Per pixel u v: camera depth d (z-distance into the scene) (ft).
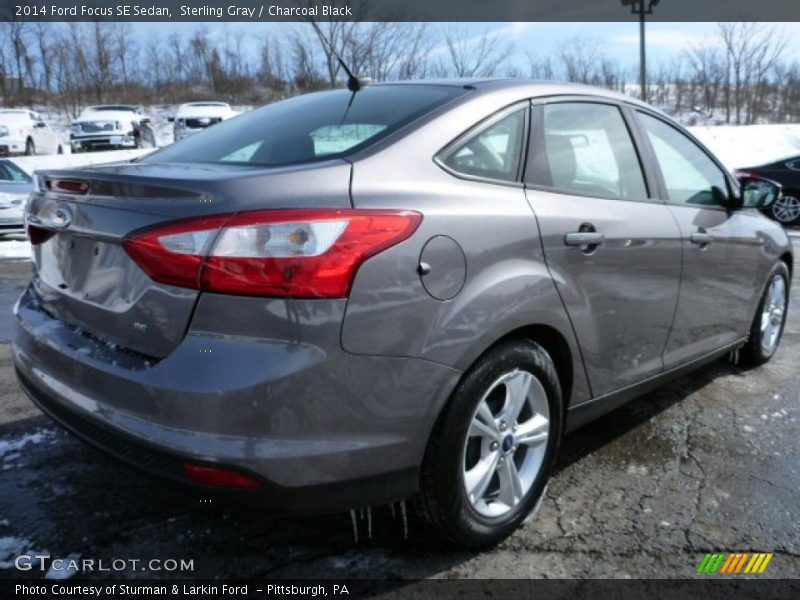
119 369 6.59
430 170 7.40
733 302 12.24
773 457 10.31
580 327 8.50
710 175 12.13
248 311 6.10
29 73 113.29
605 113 10.03
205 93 114.21
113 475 9.50
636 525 8.49
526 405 8.23
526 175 8.35
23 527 8.24
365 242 6.35
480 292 7.16
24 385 8.22
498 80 9.08
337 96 9.66
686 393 12.89
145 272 6.49
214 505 6.44
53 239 7.98
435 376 6.84
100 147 70.28
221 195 6.30
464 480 7.41
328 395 6.25
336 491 6.47
